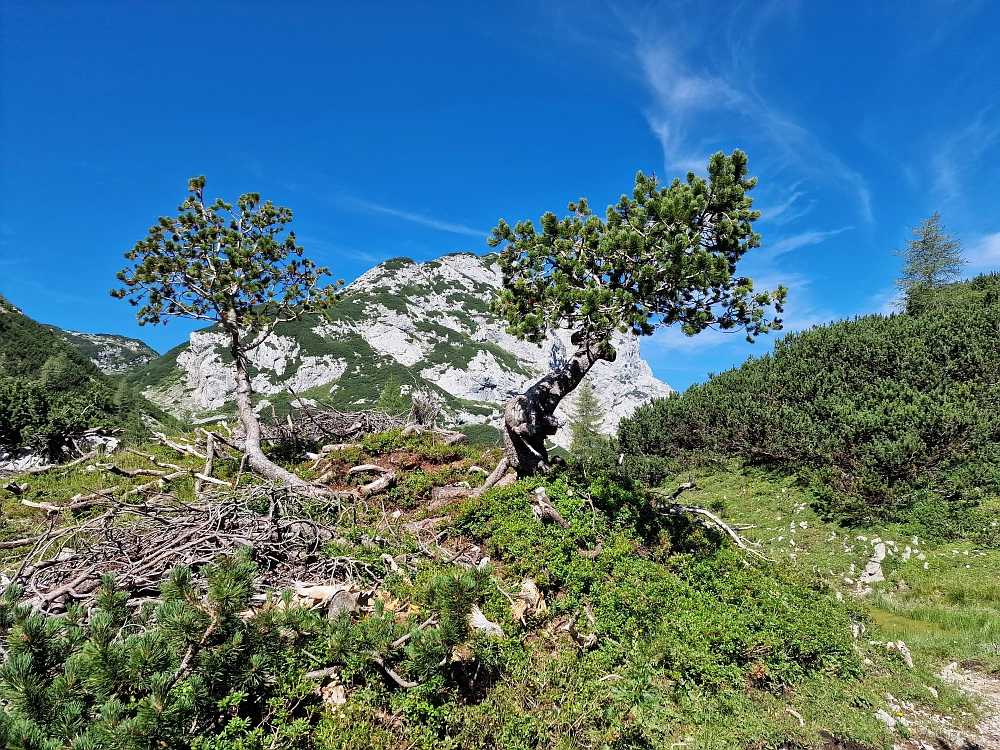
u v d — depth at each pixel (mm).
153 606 5762
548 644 6750
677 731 5684
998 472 15406
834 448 18547
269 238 15969
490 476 11836
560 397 11555
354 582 7207
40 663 3924
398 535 9188
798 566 12633
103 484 13398
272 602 5449
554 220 10086
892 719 6363
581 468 12453
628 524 10023
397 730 4918
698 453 24797
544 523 9352
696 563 9305
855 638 8336
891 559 13484
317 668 5215
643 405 29000
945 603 11273
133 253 15547
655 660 6668
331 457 13977
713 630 7152
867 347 22453
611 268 9883
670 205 9086
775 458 21531
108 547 7695
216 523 8320
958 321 21922
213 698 4242
